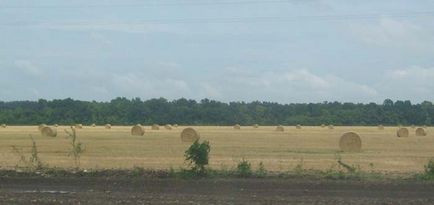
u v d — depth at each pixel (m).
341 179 26.09
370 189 23.16
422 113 170.75
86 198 20.64
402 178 26.41
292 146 56.59
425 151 50.47
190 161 29.66
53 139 68.31
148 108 162.00
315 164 35.53
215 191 22.70
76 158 34.94
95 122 153.25
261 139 70.75
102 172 28.00
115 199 20.42
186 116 163.12
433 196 21.69
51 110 153.38
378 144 61.75
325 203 19.78
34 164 33.53
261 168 28.70
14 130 99.50
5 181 25.36
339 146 53.91
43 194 21.70
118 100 163.75
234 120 165.75
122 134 82.50
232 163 35.34
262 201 20.09
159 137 73.94
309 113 173.75
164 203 19.55
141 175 27.14
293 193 22.16
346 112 171.50
